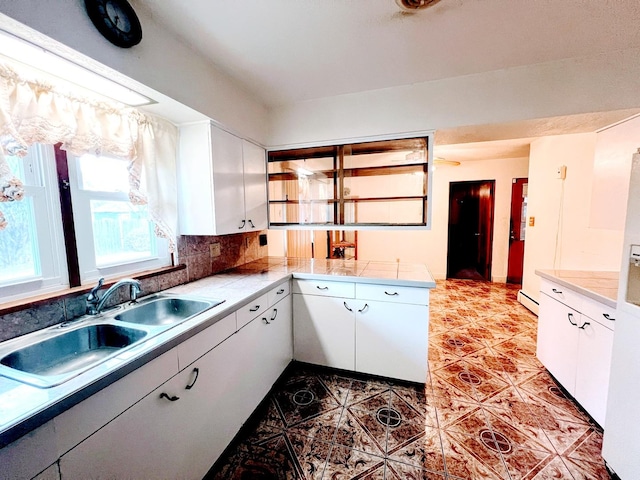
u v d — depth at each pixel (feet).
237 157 7.09
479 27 4.86
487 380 7.20
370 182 8.72
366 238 19.04
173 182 6.11
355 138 7.70
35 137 3.70
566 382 6.42
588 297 5.69
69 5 3.35
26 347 3.54
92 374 2.81
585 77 5.85
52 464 2.44
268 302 6.41
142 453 3.32
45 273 4.23
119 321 4.37
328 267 8.34
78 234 4.65
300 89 7.30
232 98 6.75
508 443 5.18
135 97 4.79
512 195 16.37
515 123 6.52
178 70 5.04
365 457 4.91
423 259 18.17
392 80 6.86
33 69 3.76
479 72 6.49
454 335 9.93
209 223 6.25
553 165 10.81
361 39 5.17
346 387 6.97
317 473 4.62
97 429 2.81
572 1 4.24
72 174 4.53
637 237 4.00
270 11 4.40
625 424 4.11
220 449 4.79
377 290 6.89
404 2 4.23
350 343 7.29
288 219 9.18
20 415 2.23
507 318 11.51
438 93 6.87
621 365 4.20
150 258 6.00
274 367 6.77
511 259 16.79
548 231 11.12
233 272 7.78
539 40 5.24
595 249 8.40
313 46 5.38
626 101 5.65
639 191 3.95
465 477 4.52
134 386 3.19
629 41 5.29
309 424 5.71
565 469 4.63
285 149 8.47
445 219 17.53
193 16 4.49
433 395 6.61
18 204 3.93
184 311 5.47
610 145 6.26
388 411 6.07
